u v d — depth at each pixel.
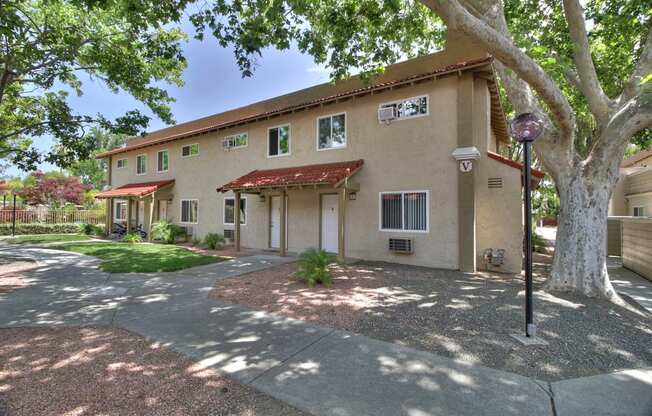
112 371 3.52
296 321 5.09
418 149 10.17
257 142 14.41
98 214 23.56
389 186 10.65
